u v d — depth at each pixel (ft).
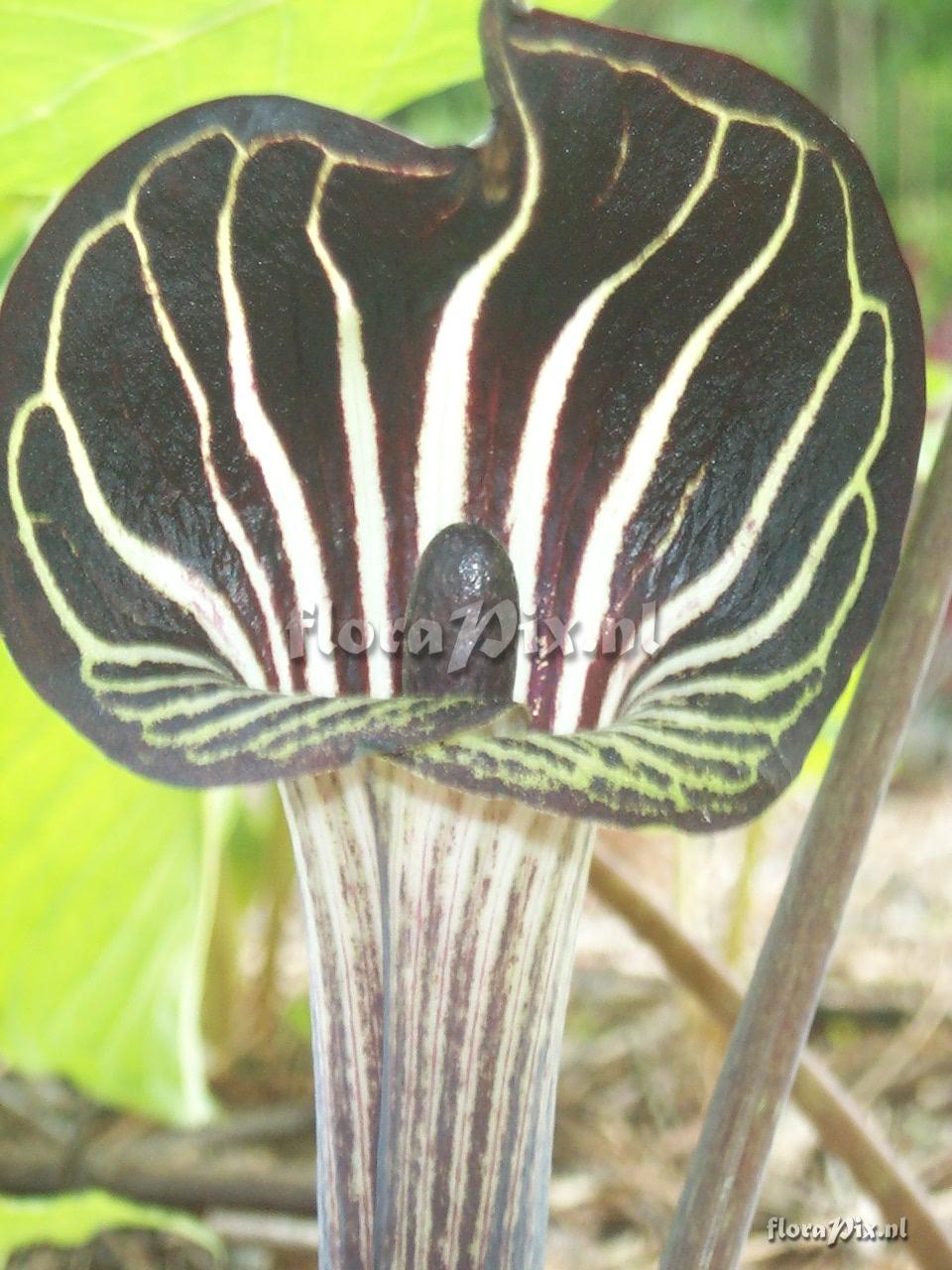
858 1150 0.79
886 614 0.57
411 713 0.45
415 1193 0.53
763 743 0.50
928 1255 0.80
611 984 1.58
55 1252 1.12
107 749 0.47
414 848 0.52
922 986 1.55
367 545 0.59
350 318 0.56
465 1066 0.53
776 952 0.57
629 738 0.48
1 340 0.50
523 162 0.53
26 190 0.74
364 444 0.58
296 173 0.53
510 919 0.53
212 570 0.55
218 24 0.64
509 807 0.52
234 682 0.51
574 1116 1.33
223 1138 1.25
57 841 0.93
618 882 0.85
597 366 0.57
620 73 0.51
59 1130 1.26
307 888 0.55
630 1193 1.23
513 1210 0.54
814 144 0.51
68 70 0.66
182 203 0.52
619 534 0.58
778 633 0.53
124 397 0.53
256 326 0.55
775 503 0.54
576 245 0.55
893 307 0.52
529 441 0.58
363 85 0.69
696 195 0.53
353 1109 0.54
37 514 0.50
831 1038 1.48
